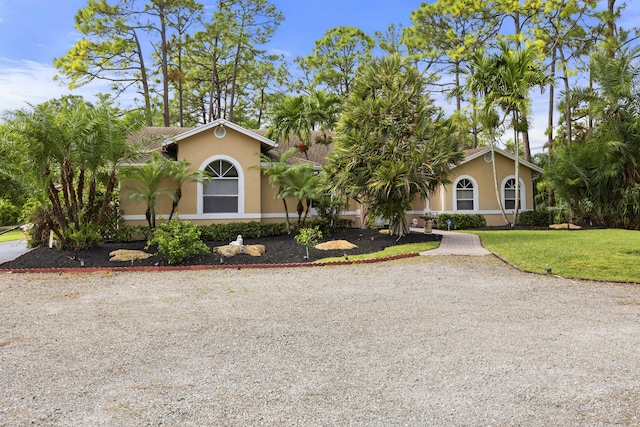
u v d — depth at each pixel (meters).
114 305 7.54
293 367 4.61
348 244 14.77
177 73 36.72
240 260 12.34
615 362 4.66
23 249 15.94
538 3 26.28
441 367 4.57
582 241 14.56
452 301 7.63
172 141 17.19
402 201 16.52
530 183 25.39
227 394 3.96
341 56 39.28
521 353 4.97
